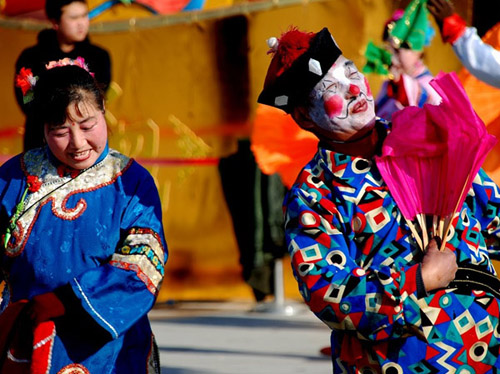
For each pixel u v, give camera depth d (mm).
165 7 15062
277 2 14406
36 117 6195
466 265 5648
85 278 5906
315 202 5621
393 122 5773
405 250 5570
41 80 6148
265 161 10906
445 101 5625
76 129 6078
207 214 15211
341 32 13992
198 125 15094
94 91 6141
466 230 5730
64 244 6133
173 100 15156
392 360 5555
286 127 10891
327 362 10977
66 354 5965
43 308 5867
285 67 5738
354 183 5645
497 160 10391
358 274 5422
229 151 15008
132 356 6207
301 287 5574
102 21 15172
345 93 5680
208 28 14914
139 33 15109
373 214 5594
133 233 6117
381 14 13758
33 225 6188
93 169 6289
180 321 13992
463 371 5555
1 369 6062
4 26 15078
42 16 15094
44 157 6410
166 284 15383
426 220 5695
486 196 5922
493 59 7879
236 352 11648
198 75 15031
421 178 5645
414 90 10328
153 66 15133
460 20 8055
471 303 5570
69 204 6207
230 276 15352
